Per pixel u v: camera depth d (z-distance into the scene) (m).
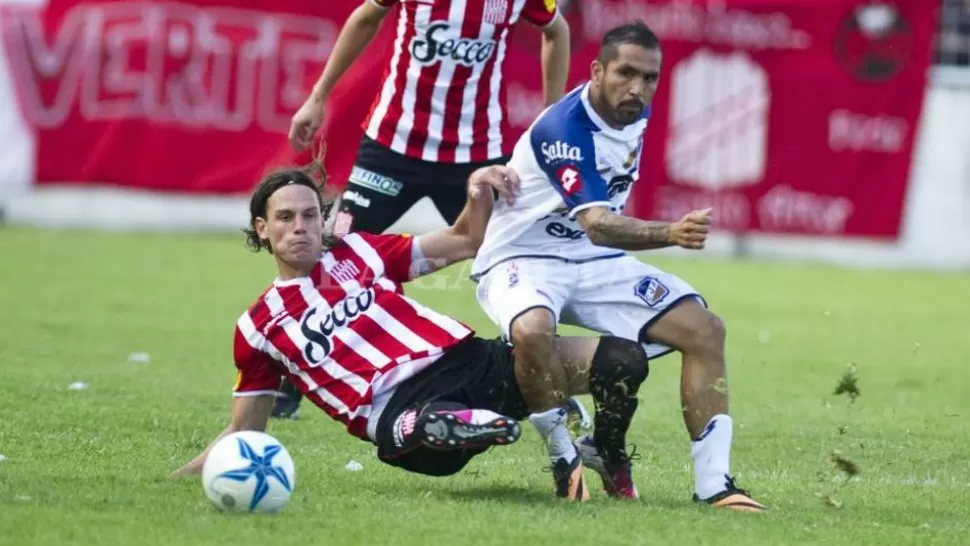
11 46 59.75
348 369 19.41
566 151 19.73
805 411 29.86
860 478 22.72
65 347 34.94
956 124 63.34
